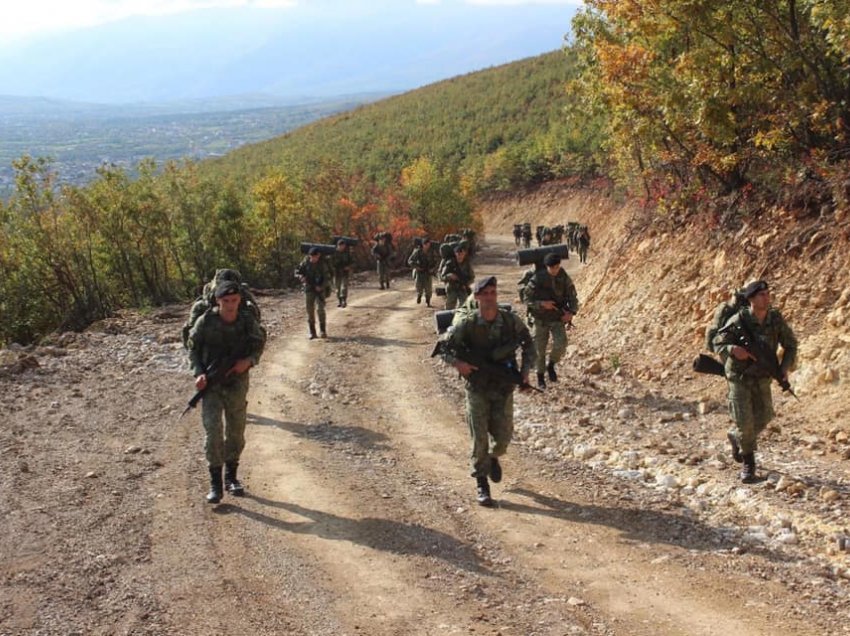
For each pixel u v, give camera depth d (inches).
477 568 215.8
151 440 351.3
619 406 396.8
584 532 240.1
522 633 178.2
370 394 447.5
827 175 423.2
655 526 243.3
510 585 205.0
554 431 360.2
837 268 388.5
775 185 468.8
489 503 265.1
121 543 233.5
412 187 1782.7
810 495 255.9
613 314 548.1
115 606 193.3
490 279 260.2
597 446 331.0
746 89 453.7
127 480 294.0
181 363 526.9
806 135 458.6
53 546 230.2
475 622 183.6
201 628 181.9
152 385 464.8
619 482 288.2
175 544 233.0
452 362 263.4
